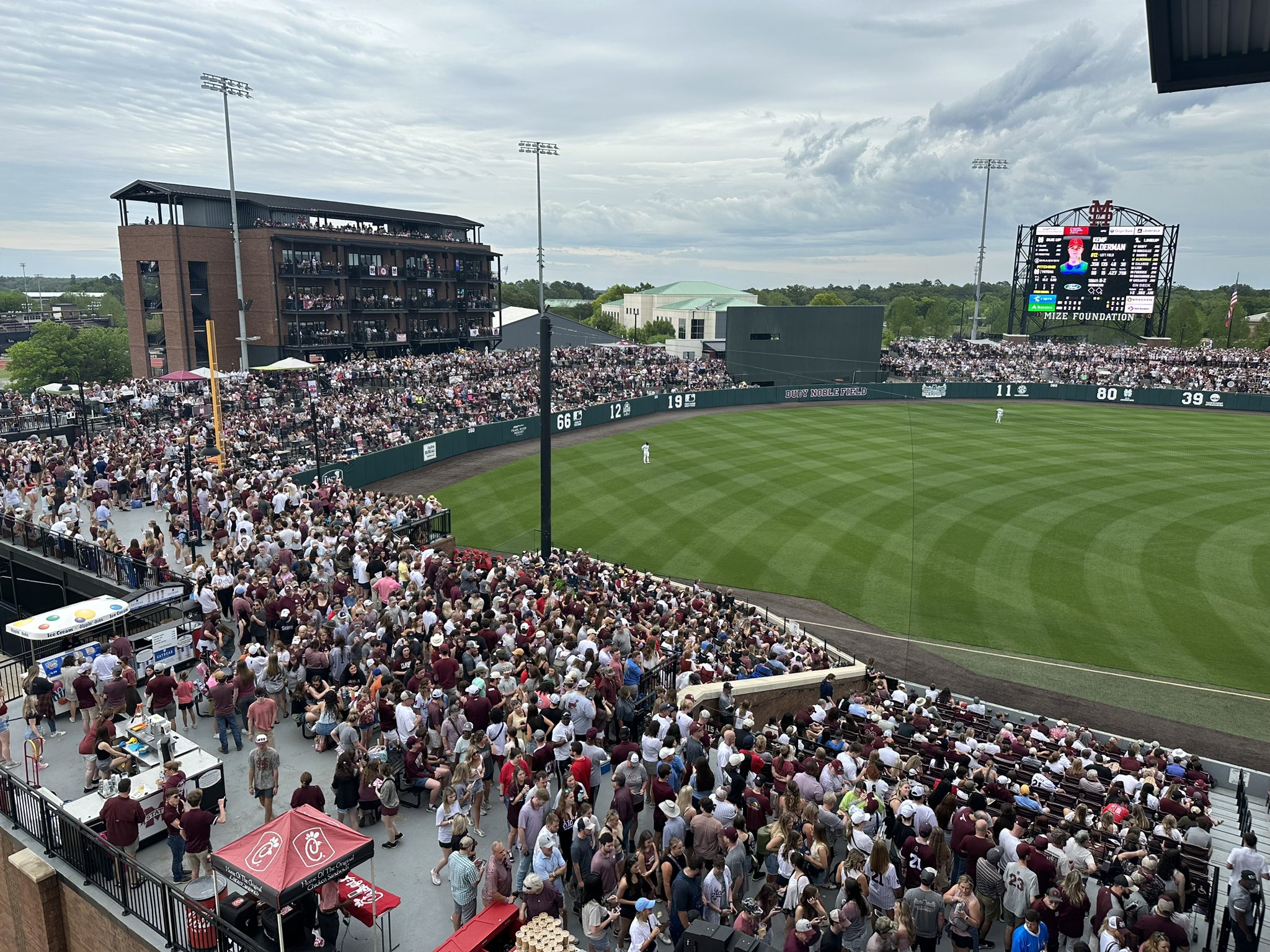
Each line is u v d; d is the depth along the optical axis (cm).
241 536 2527
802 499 4572
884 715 1894
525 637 1864
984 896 1126
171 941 1121
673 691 1888
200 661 1900
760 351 8238
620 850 1134
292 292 7356
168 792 1262
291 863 1005
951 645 2945
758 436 6275
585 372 7119
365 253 8006
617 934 1140
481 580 2398
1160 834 1352
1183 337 14525
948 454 5728
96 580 2522
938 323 17612
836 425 6812
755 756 1367
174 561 2678
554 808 1238
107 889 1223
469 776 1327
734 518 4231
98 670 1672
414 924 1192
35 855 1302
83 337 10206
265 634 2016
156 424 4422
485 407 5944
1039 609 3238
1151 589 3412
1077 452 5800
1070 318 10219
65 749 1639
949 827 1285
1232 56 592
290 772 1545
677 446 5872
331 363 7612
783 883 1184
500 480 4853
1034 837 1276
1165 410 7888
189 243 6981
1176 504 4538
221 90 5872
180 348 7050
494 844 1131
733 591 3356
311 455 4306
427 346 8825
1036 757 1836
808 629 3042
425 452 5119
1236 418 7344
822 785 1324
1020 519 4262
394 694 1516
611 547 3809
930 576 3531
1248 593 3369
